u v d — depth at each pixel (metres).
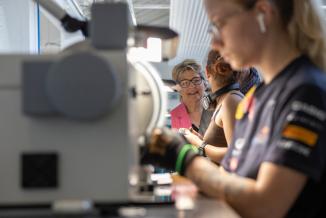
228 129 1.81
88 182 0.73
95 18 0.78
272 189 0.82
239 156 1.00
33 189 0.73
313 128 0.82
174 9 4.94
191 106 3.04
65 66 0.69
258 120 0.98
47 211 0.71
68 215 0.68
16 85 0.74
